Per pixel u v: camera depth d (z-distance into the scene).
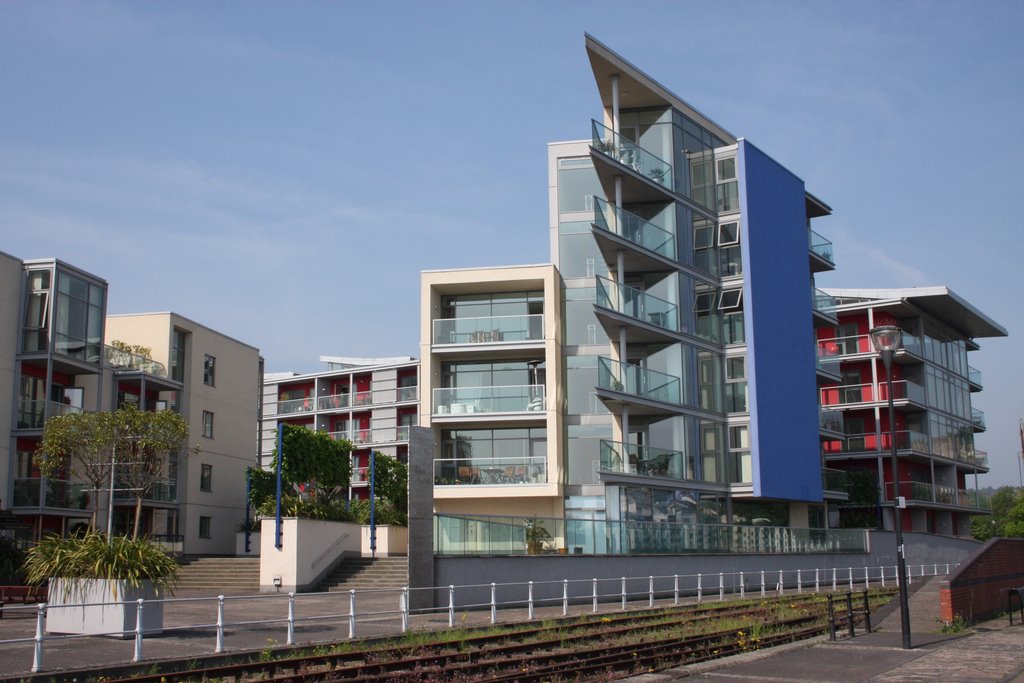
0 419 37.69
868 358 63.62
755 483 43.16
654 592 34.91
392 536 42.31
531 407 45.25
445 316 48.00
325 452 43.78
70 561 19.25
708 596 35.72
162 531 46.16
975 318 69.56
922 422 65.06
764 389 44.34
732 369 44.81
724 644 20.91
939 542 53.00
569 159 50.81
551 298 46.09
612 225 42.00
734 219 45.47
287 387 87.88
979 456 72.94
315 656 16.75
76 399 41.97
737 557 39.62
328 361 89.00
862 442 62.75
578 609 28.12
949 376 70.12
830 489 49.88
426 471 26.72
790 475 45.12
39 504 37.56
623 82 43.72
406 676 15.48
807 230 50.81
